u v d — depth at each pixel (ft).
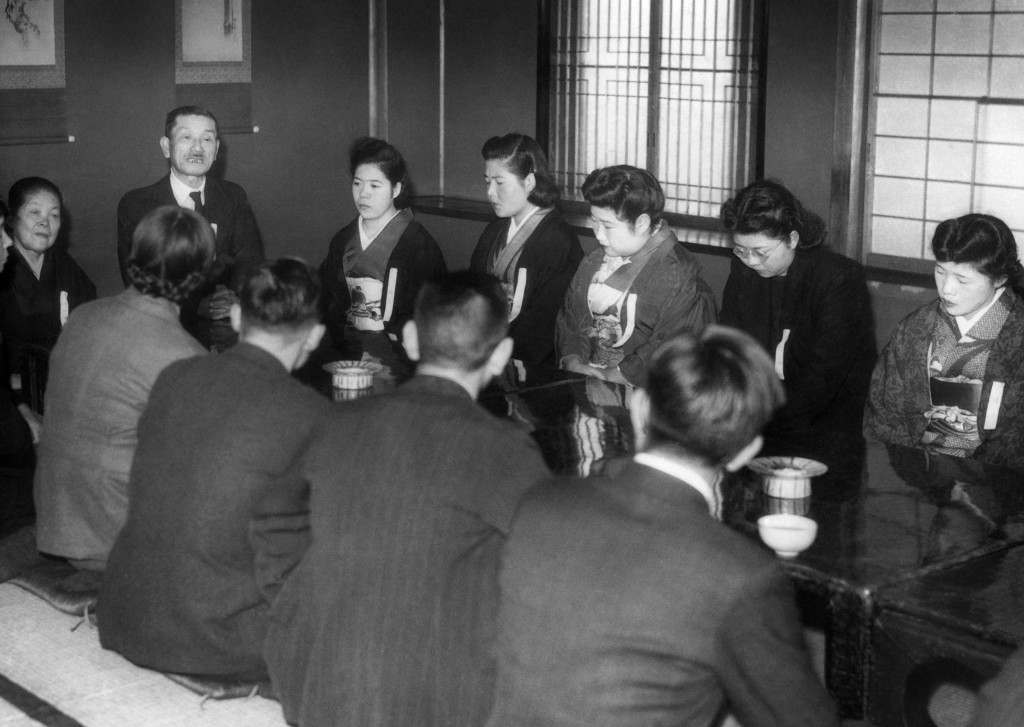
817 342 14.15
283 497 8.78
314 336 9.68
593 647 6.09
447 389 8.04
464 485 7.68
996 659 7.26
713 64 20.03
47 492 11.07
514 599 6.35
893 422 12.71
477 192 23.68
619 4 21.24
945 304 12.16
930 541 8.75
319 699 8.01
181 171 17.44
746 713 6.11
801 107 18.57
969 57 17.02
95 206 20.63
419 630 7.77
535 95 22.50
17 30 19.38
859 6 17.78
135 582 9.66
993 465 10.50
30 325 16.66
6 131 19.54
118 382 10.52
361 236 17.30
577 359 15.23
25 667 10.39
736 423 6.18
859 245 18.34
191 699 9.87
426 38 23.65
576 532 6.26
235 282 17.99
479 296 8.03
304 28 22.52
